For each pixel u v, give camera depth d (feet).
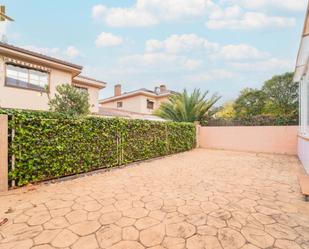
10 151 13.83
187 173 19.13
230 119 40.09
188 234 8.23
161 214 10.09
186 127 35.76
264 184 15.43
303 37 16.89
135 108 68.18
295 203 11.51
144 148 25.32
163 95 70.38
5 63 26.61
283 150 32.96
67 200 11.97
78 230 8.54
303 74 24.25
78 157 17.87
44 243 7.63
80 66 33.45
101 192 13.46
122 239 7.88
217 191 13.74
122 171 19.93
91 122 19.02
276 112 47.24
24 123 14.48
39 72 30.22
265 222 9.24
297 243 7.63
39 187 14.44
